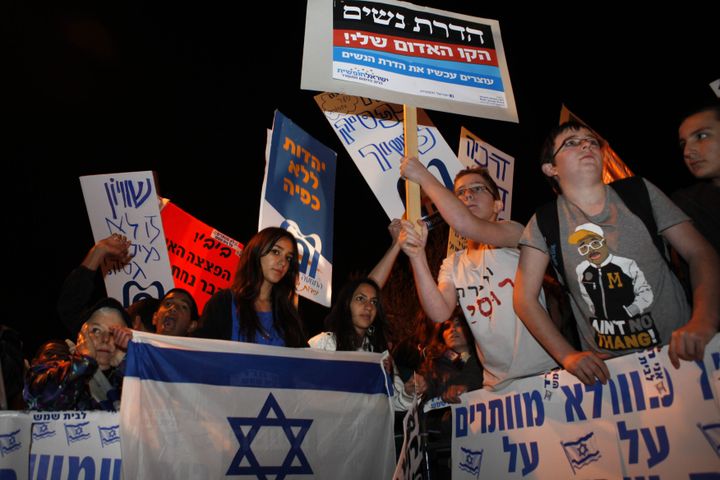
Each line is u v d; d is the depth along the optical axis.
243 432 2.98
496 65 3.59
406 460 3.14
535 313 2.90
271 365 3.14
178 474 2.79
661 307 2.64
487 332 3.45
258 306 3.55
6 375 3.64
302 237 4.66
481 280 3.53
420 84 3.37
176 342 2.96
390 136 5.37
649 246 2.65
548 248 2.90
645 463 2.55
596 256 2.73
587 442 2.74
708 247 2.56
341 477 3.17
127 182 5.54
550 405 2.91
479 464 3.13
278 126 4.71
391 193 5.23
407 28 3.45
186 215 5.94
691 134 3.06
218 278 5.93
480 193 3.85
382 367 3.44
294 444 3.09
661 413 2.53
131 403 2.78
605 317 2.76
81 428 2.86
